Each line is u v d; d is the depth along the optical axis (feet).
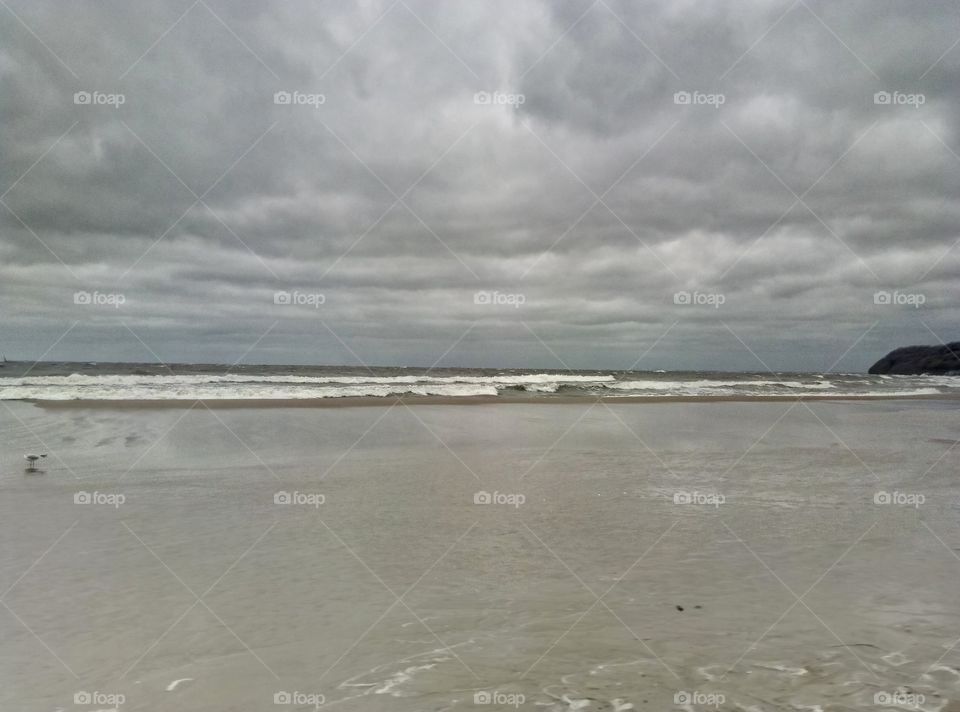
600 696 14.02
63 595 20.13
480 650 16.51
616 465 44.88
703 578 22.04
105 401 83.25
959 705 13.64
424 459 46.91
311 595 20.34
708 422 76.59
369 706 13.70
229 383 124.06
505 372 277.03
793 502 33.71
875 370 351.05
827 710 13.39
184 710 13.64
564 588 21.03
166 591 20.56
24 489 35.22
